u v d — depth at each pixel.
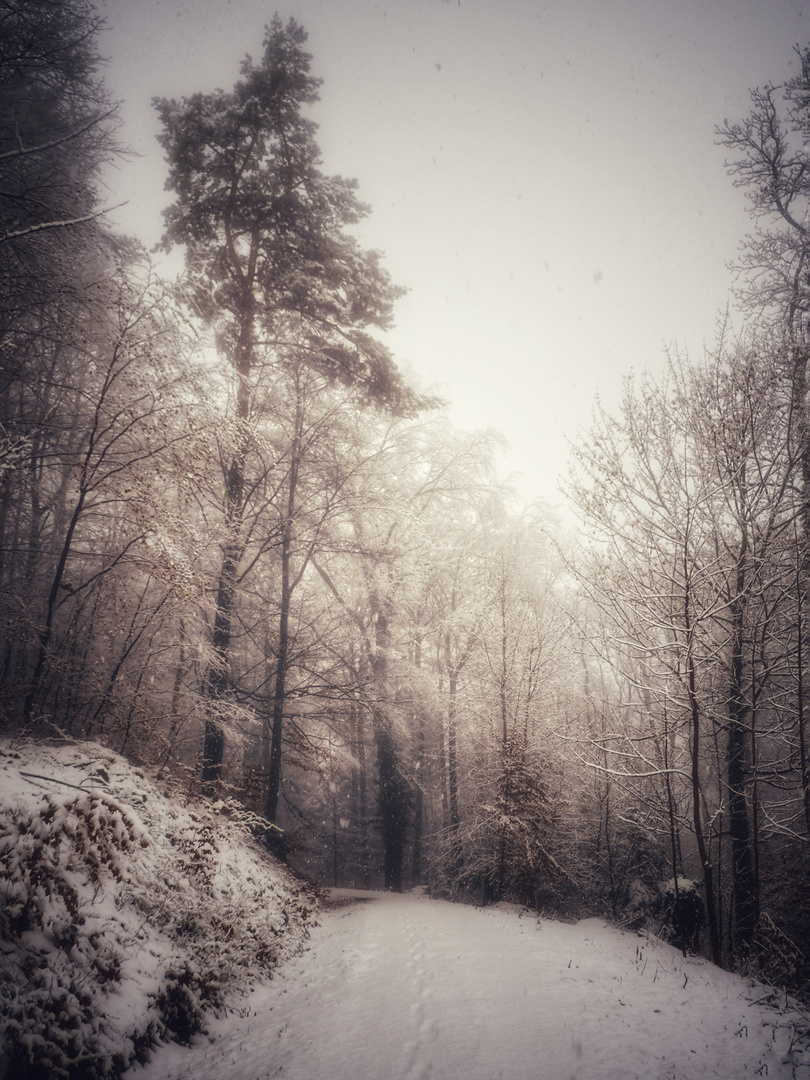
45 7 11.41
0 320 10.55
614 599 11.44
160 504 9.98
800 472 11.20
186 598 10.42
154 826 7.86
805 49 13.49
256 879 9.89
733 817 12.16
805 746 10.76
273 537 16.17
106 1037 4.61
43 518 14.95
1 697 9.19
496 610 17.25
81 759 8.25
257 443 12.71
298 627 17.92
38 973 4.58
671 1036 5.33
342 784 28.28
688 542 10.86
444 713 19.20
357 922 10.97
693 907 11.16
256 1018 6.23
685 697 11.27
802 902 12.49
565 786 16.84
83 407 11.00
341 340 17.08
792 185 13.82
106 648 11.73
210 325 15.44
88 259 10.58
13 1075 3.88
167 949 6.14
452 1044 5.04
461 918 11.35
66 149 11.47
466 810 17.11
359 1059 4.90
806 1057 4.73
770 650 11.98
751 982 7.66
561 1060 4.70
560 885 15.66
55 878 5.39
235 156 15.19
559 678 17.09
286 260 15.82
